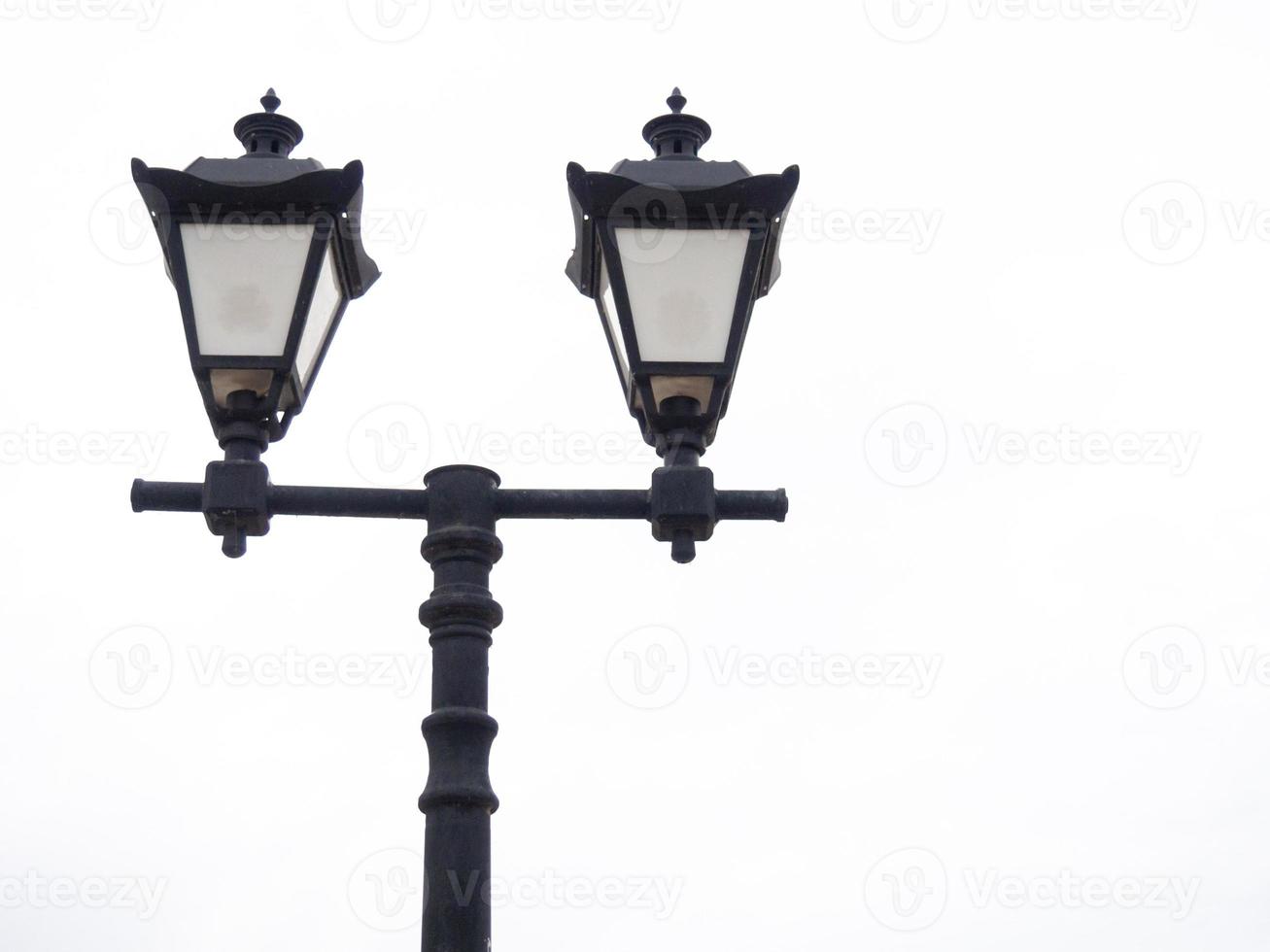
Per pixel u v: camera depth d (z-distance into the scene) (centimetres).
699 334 545
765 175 550
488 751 523
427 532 547
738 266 550
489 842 509
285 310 545
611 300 582
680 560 542
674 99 598
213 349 540
